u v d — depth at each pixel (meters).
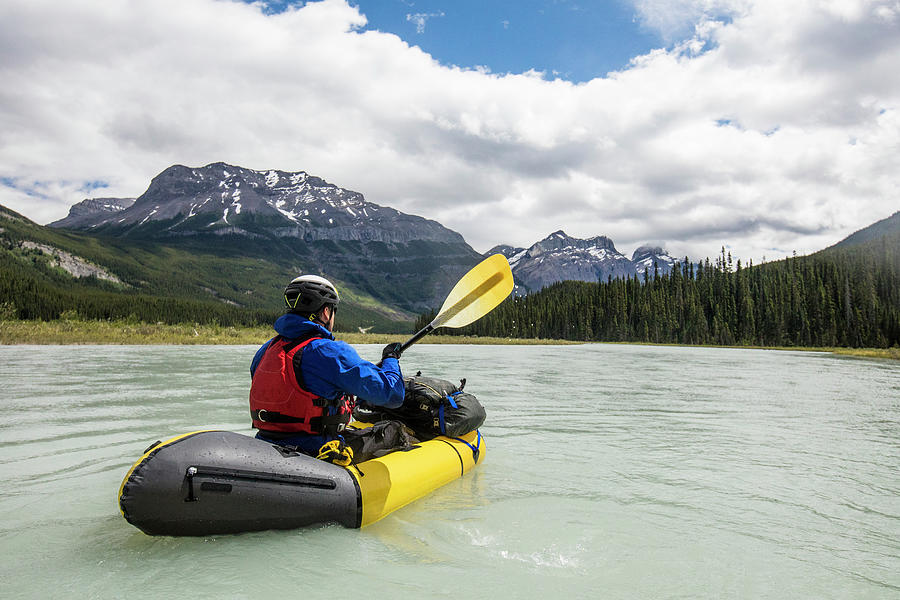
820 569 2.48
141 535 2.58
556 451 4.94
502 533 2.84
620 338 96.94
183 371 11.63
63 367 12.31
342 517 2.75
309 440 2.95
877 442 5.57
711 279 107.75
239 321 101.88
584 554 2.59
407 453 3.58
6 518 2.82
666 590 2.22
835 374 17.23
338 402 2.99
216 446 2.50
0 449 4.43
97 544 2.46
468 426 4.24
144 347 22.50
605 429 6.09
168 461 2.37
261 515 2.52
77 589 2.02
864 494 3.72
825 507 3.42
